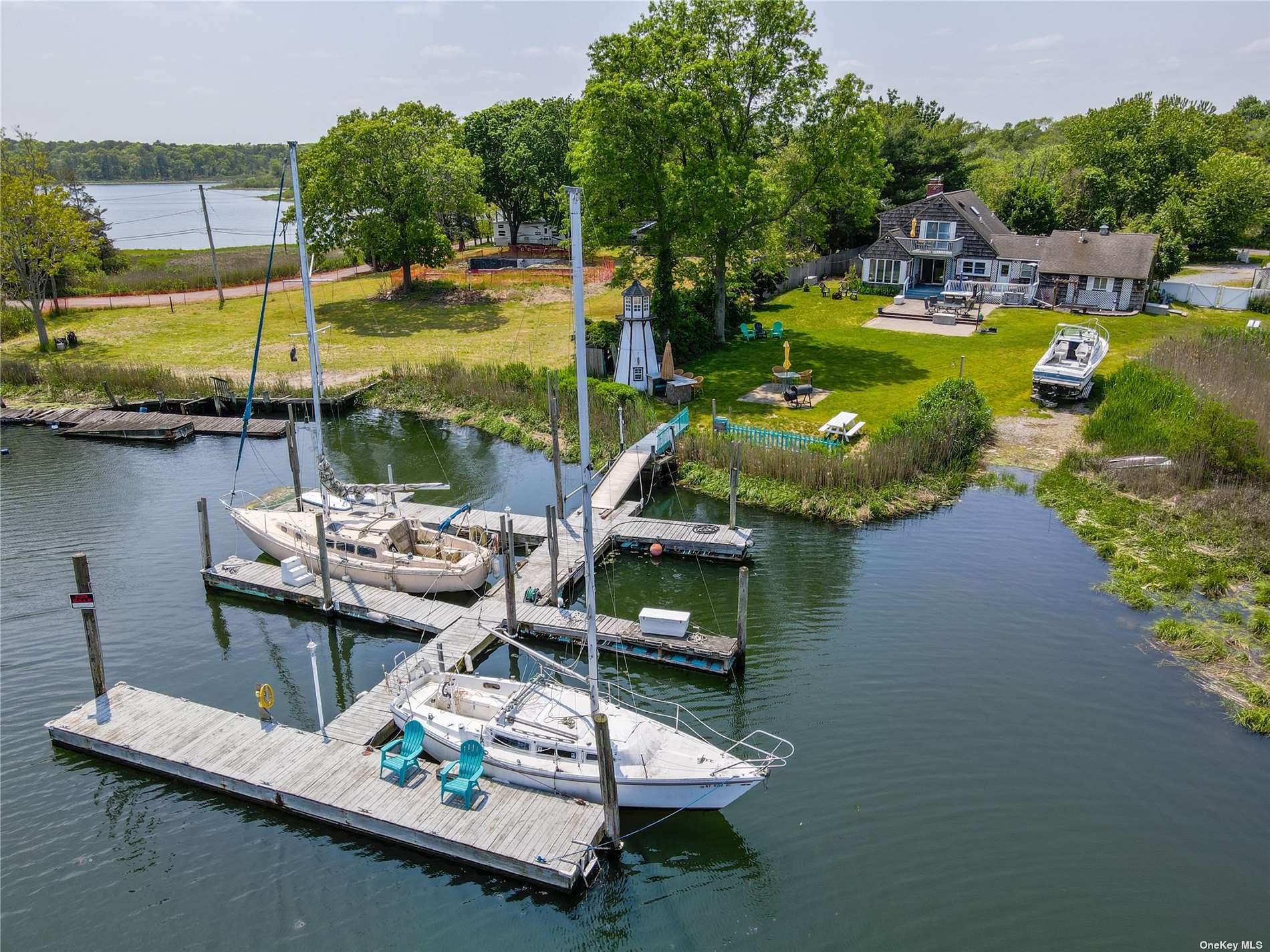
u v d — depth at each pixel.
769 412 42.94
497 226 96.69
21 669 24.55
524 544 32.12
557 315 64.88
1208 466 34.34
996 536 31.64
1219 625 25.53
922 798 19.17
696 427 41.19
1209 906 16.34
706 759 19.39
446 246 70.38
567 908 16.80
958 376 48.22
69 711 22.70
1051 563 29.67
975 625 25.95
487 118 92.06
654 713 22.48
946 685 23.11
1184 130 91.38
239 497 36.69
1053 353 46.81
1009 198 79.38
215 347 57.88
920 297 67.06
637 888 17.25
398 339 58.84
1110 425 38.59
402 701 21.62
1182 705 22.19
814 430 40.34
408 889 17.22
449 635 25.41
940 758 20.38
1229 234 85.06
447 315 65.31
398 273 80.25
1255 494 32.31
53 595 28.58
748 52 46.97
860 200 51.78
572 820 18.12
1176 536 30.52
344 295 72.62
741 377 48.88
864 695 22.81
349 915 16.59
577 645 25.81
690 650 24.27
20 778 20.27
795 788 19.62
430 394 48.44
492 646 25.83
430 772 19.75
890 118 79.94
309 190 65.00
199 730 21.19
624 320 45.88
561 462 39.88
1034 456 38.44
